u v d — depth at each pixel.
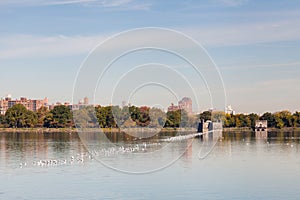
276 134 184.25
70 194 45.16
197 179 53.41
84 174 56.59
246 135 172.88
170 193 45.94
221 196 44.75
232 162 69.75
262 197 44.47
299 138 144.25
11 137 147.75
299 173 58.19
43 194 45.25
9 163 67.75
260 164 67.06
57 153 84.56
